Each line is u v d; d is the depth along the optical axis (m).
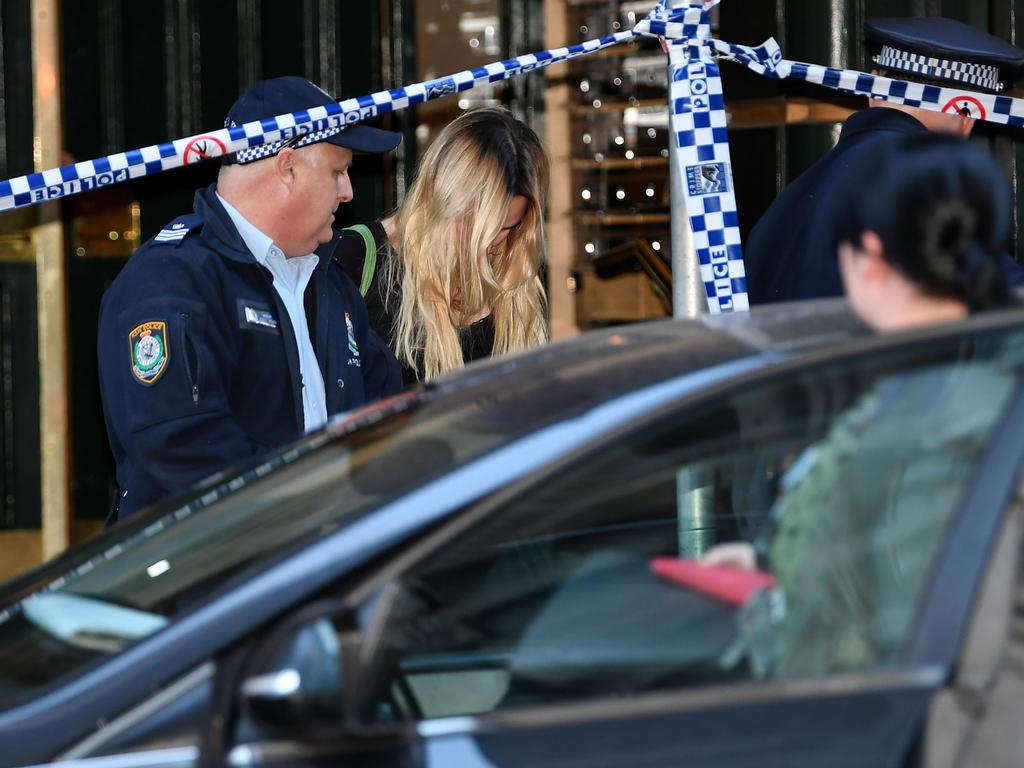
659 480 5.12
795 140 12.27
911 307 5.04
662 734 4.37
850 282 5.26
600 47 9.31
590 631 4.95
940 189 4.96
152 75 13.49
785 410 4.95
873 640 4.47
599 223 14.41
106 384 8.48
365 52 13.97
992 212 4.99
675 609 4.87
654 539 5.21
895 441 4.74
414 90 9.07
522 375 5.69
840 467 4.81
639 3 13.88
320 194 8.71
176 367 8.11
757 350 5.17
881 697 4.31
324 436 6.30
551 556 5.00
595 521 5.03
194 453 8.07
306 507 5.44
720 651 4.71
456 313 9.89
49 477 13.10
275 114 8.80
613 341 5.86
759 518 5.24
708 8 8.68
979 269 4.97
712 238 8.60
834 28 12.03
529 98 14.33
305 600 4.61
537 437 4.98
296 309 8.92
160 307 8.21
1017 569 4.37
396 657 4.71
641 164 14.12
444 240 9.52
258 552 5.31
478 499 4.80
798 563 4.80
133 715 4.50
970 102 9.19
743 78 12.34
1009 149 11.93
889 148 5.21
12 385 13.05
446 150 9.54
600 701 4.45
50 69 12.82
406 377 10.01
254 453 8.30
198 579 5.35
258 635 4.56
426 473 5.02
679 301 9.11
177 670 4.54
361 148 8.78
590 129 14.36
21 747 4.49
